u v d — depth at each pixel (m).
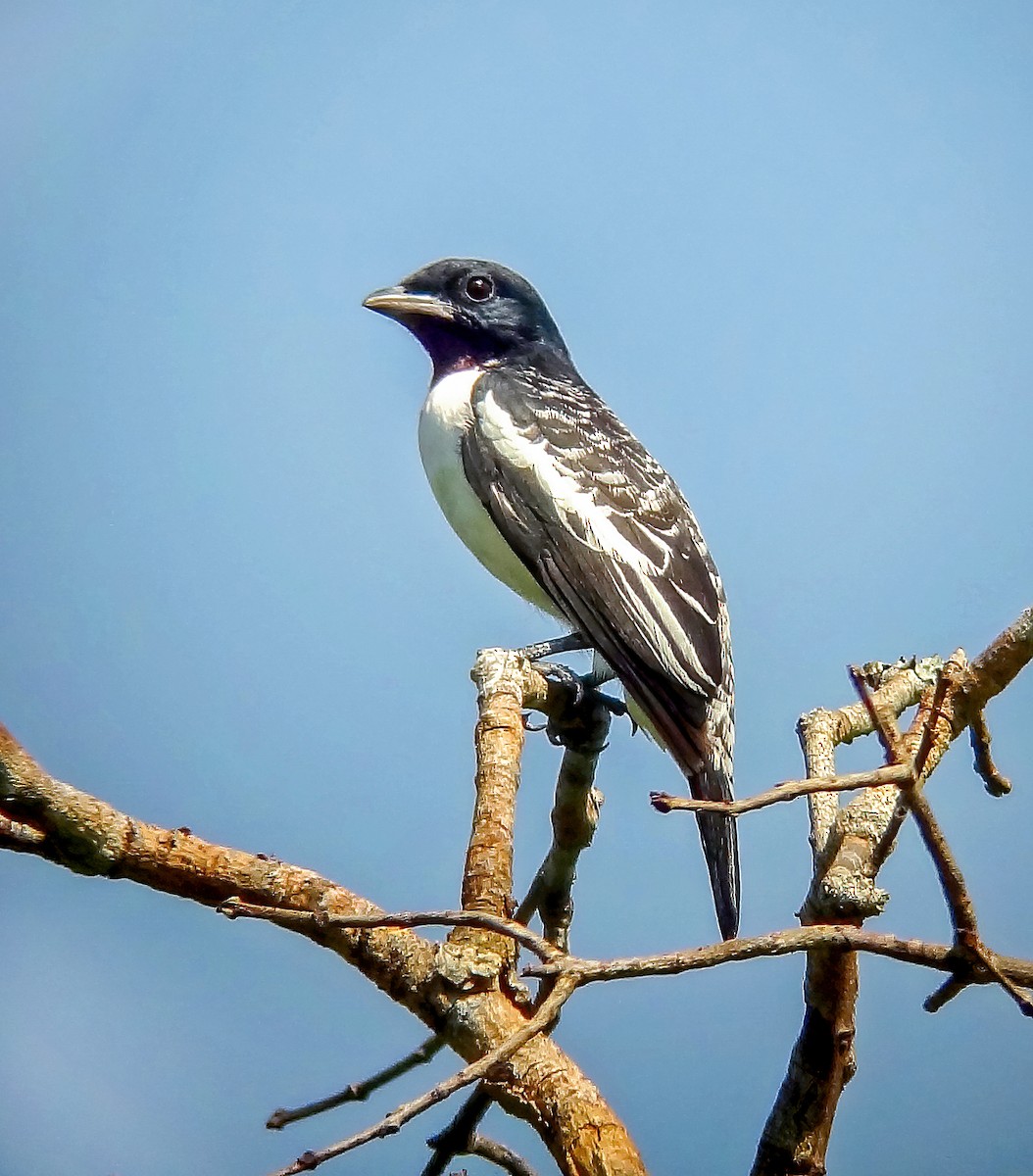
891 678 9.75
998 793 8.41
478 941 6.66
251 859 7.08
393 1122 4.99
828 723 9.18
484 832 7.19
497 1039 6.38
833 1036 7.56
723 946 5.44
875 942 5.50
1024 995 5.24
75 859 7.01
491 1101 7.60
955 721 8.12
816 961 7.44
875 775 5.35
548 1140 5.78
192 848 7.05
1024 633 7.93
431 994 6.55
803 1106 7.64
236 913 5.71
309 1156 4.97
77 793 7.03
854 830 7.73
